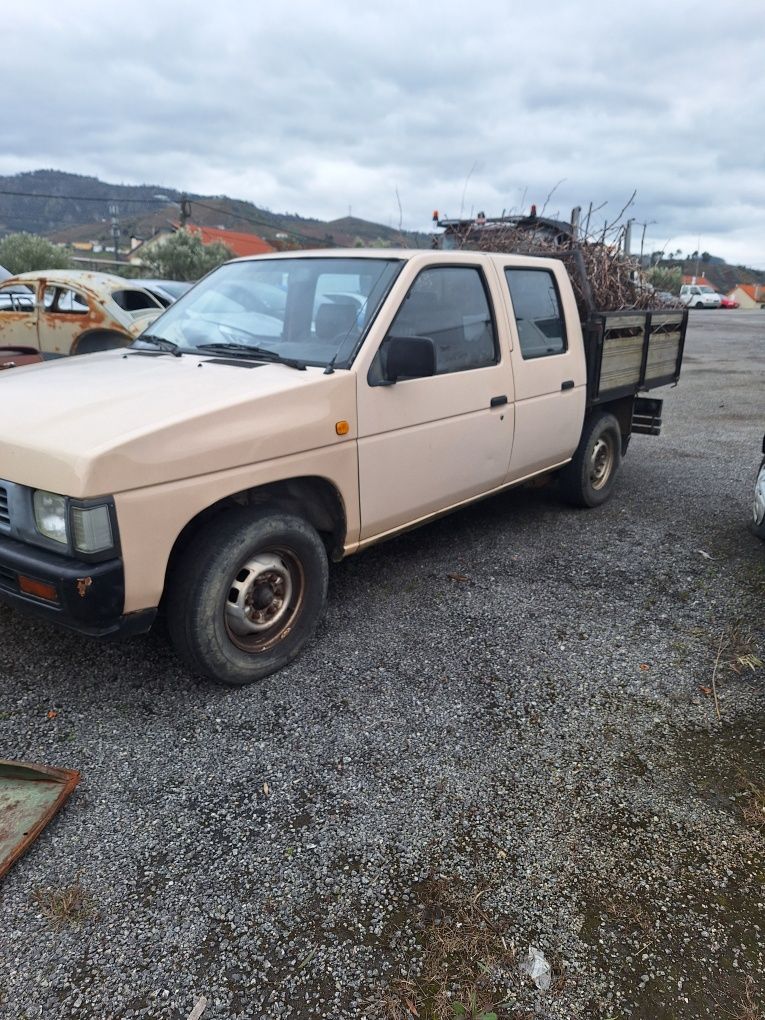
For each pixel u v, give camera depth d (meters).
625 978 2.06
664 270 11.09
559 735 3.09
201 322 4.22
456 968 2.07
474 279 4.41
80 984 2.00
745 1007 1.97
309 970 2.06
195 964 2.07
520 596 4.37
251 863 2.40
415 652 3.71
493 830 2.56
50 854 2.42
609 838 2.54
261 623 3.40
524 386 4.72
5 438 2.84
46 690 3.31
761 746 3.04
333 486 3.58
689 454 8.16
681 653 3.75
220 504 3.26
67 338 10.24
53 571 2.68
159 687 3.36
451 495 4.37
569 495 5.91
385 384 3.71
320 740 3.02
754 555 5.05
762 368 15.36
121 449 2.69
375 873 2.38
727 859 2.46
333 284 3.98
